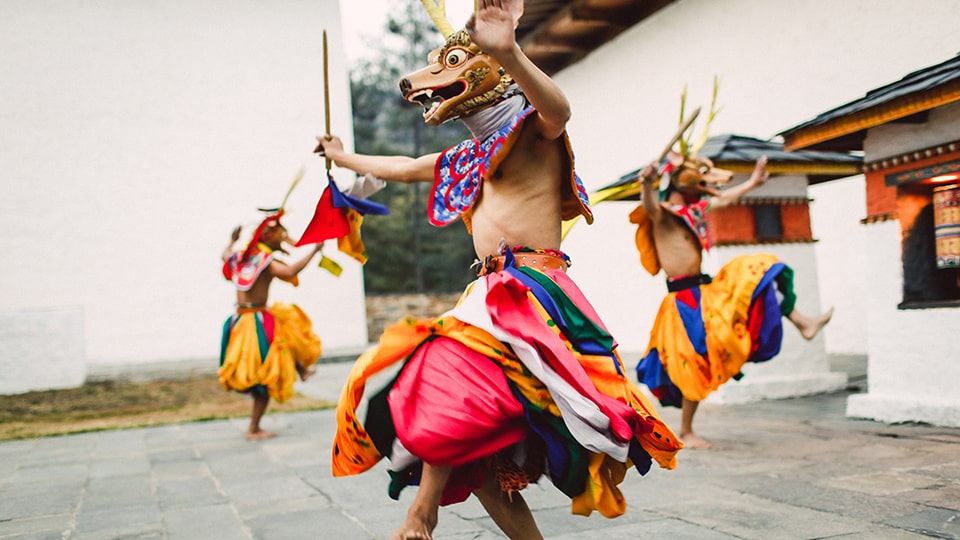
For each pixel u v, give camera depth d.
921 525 2.75
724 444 4.53
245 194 14.01
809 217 6.63
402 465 1.83
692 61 10.13
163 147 13.55
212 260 13.72
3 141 12.68
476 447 1.70
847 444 4.29
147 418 7.43
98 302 12.99
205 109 13.84
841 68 8.03
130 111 13.39
